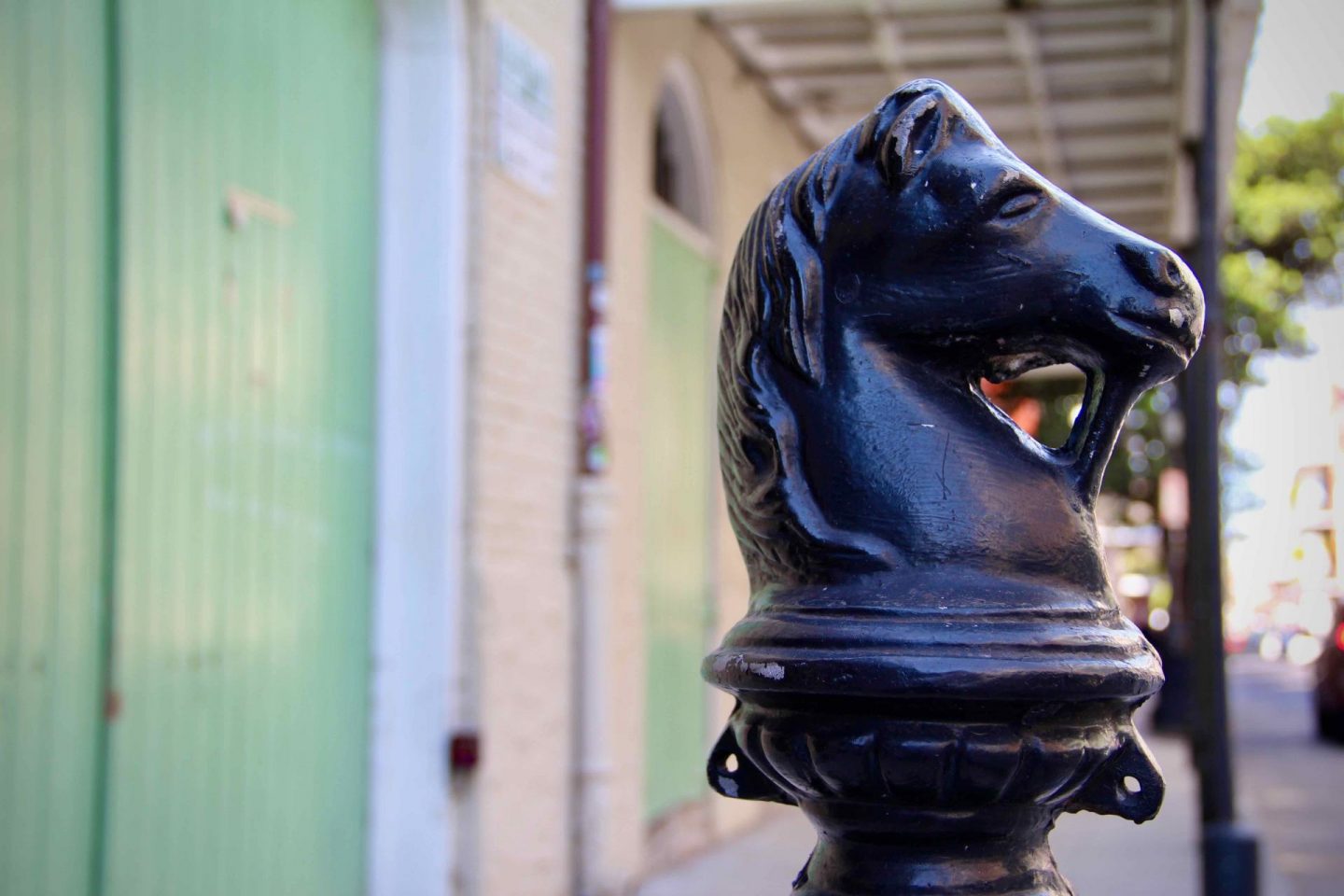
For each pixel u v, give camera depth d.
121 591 3.36
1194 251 9.34
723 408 1.58
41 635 3.11
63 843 3.18
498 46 5.08
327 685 4.39
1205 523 6.13
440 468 4.74
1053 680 1.35
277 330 4.08
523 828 5.27
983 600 1.39
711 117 7.92
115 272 3.34
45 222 3.12
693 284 7.93
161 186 3.51
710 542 8.30
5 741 2.99
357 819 4.61
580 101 5.87
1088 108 8.38
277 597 4.09
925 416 1.45
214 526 3.76
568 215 5.75
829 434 1.47
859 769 1.41
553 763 5.57
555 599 5.59
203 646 3.70
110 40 3.33
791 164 9.69
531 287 5.37
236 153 3.87
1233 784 6.04
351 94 4.58
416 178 4.80
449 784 4.71
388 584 4.71
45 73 3.12
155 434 3.49
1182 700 16.67
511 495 5.20
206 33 3.72
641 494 6.95
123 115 3.37
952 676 1.34
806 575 1.47
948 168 1.44
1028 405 16.12
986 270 1.43
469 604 4.85
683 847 7.68
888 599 1.40
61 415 3.17
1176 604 16.67
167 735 3.54
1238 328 19.52
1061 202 1.45
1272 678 33.97
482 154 4.97
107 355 3.32
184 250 3.62
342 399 4.49
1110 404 1.47
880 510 1.44
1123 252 1.41
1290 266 19.69
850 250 1.47
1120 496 20.27
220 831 3.78
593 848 5.79
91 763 3.27
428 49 4.81
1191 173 7.65
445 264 4.77
